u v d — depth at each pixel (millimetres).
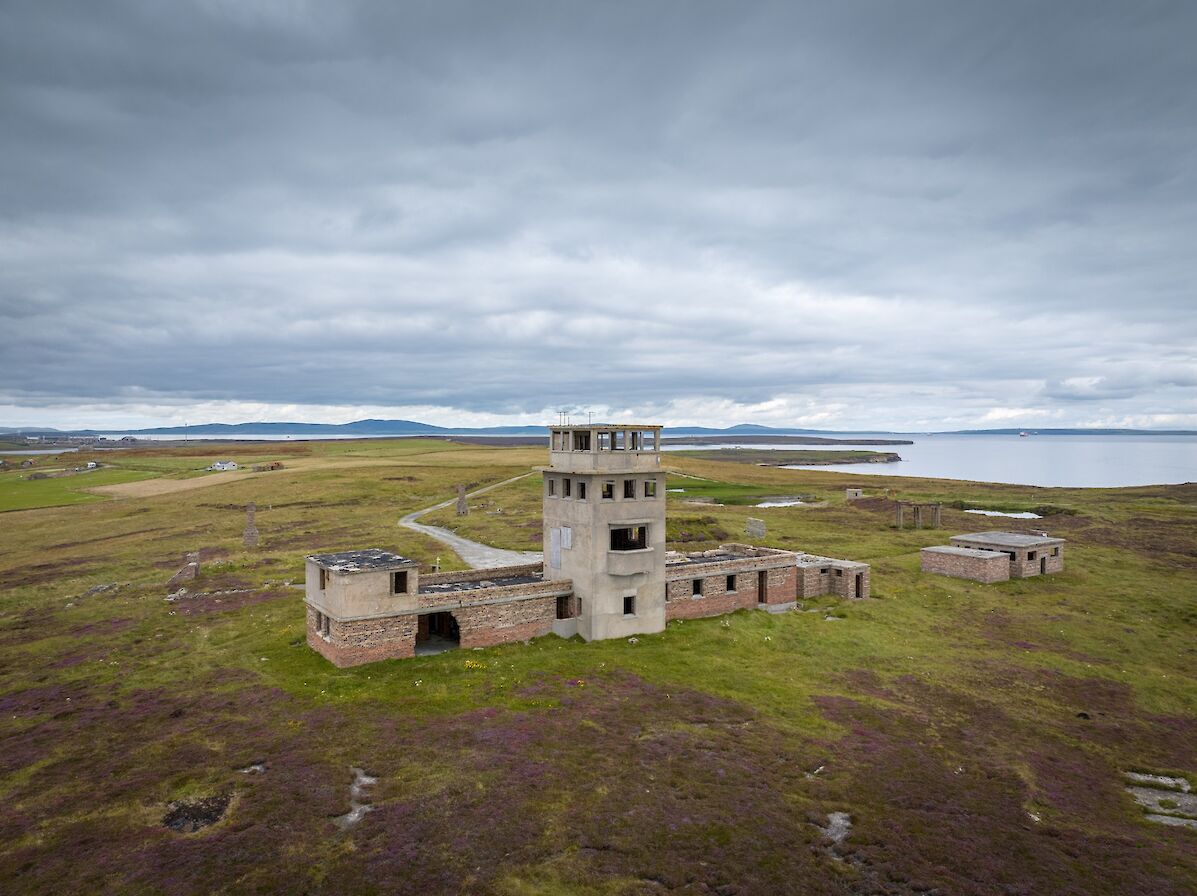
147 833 28594
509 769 33531
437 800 30844
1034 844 28844
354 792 31609
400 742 36094
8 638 54188
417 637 52656
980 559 72500
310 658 47969
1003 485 172500
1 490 158875
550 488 56562
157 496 141375
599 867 26656
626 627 53469
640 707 41000
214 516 116188
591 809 30391
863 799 31938
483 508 120375
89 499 142875
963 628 59000
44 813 30094
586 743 36344
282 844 27766
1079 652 53344
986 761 36031
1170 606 64750
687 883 25891
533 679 44750
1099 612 63312
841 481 179875
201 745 35906
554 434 55812
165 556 85000
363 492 138750
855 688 45594
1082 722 41406
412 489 144375
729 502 136625
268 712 39656
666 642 52594
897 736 38594
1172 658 52344
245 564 78375
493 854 27266
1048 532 100562
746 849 27844
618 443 54844
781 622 58875
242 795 31328
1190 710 43594
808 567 67562
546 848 27688
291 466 190750
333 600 46344
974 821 30438
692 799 31375
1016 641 55719
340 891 25188
